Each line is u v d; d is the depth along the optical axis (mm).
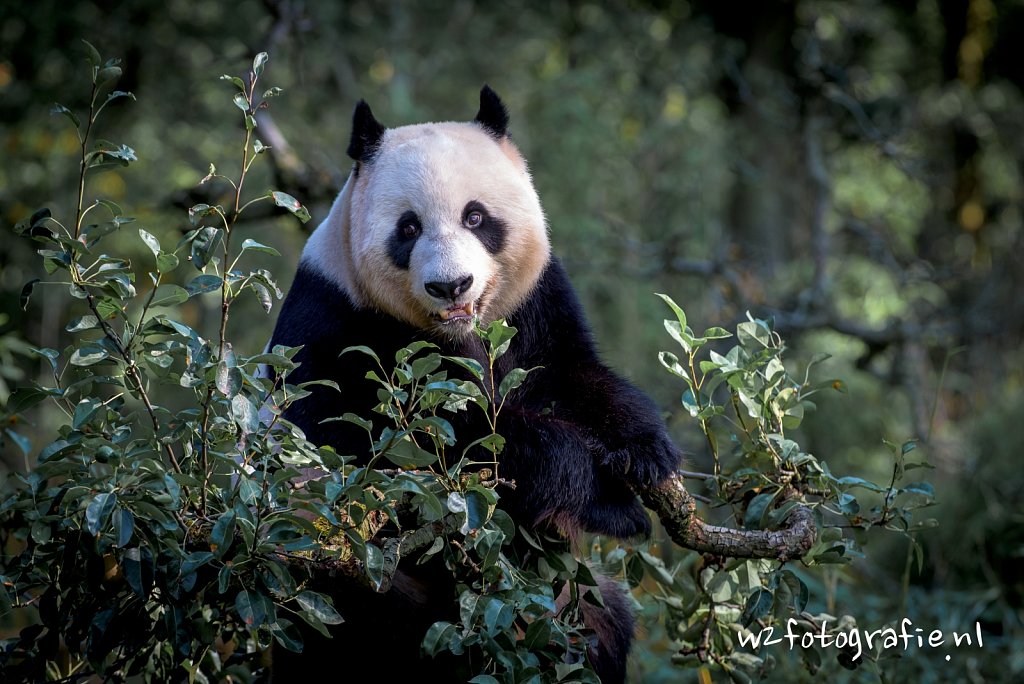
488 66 24609
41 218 6762
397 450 6621
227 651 8852
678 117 24859
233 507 6391
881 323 22844
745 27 27859
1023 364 21859
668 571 8945
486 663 7352
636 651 10570
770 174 26531
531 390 9359
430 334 9008
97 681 10320
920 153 27828
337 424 8633
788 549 7602
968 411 20891
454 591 8328
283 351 7035
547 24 25125
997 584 12695
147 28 22812
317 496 6621
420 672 8625
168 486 6305
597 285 20391
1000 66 31250
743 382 7973
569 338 9383
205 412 6641
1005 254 25578
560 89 21641
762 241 26484
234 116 22312
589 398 8914
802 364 18688
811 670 8617
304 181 14578
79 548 6684
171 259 6707
